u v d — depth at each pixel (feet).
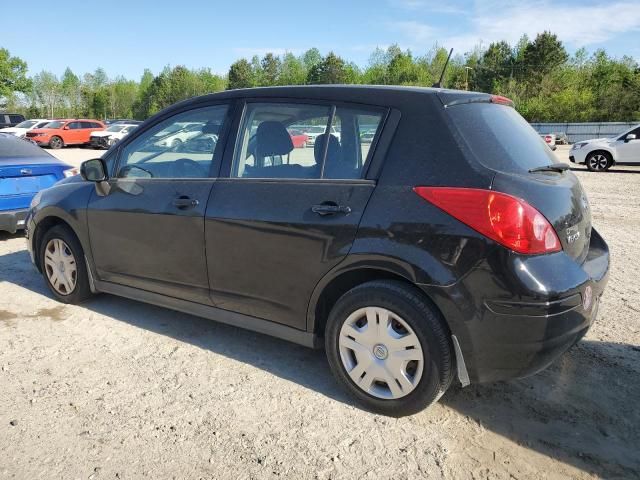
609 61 235.20
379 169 9.66
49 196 15.23
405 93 9.96
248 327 11.55
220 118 12.12
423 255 8.87
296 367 11.80
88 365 11.80
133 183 13.16
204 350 12.60
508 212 8.38
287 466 8.54
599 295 9.68
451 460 8.70
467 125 9.44
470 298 8.60
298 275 10.36
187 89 307.99
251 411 10.05
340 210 9.74
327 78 300.81
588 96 203.72
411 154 9.41
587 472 8.43
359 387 10.01
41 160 23.00
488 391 10.73
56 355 12.26
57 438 9.21
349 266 9.66
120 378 11.24
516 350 8.55
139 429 9.46
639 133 55.88
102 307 15.25
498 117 10.32
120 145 13.78
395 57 293.64
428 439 9.22
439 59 278.26
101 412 9.98
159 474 8.34
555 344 8.54
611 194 39.09
